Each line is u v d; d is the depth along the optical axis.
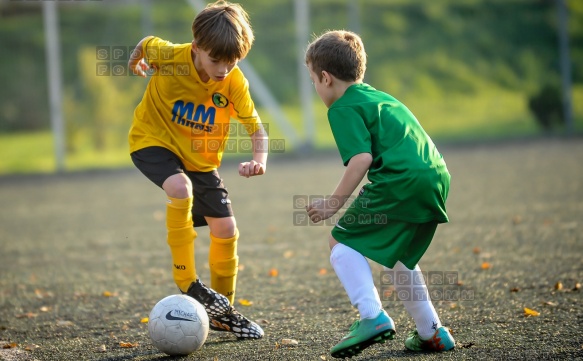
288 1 82.31
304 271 24.02
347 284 13.56
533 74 83.19
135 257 28.34
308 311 18.69
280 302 19.84
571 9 88.44
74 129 69.44
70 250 30.64
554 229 29.31
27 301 21.75
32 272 26.41
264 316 18.34
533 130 75.06
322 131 74.44
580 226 29.67
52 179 61.31
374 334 13.16
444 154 63.44
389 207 13.48
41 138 77.88
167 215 15.70
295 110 77.62
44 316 19.70
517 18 86.75
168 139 16.09
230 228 16.56
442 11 86.94
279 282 22.48
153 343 14.91
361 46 14.45
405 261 14.16
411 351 14.70
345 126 13.53
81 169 66.00
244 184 50.34
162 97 16.02
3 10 86.06
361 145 13.33
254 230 32.88
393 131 13.63
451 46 84.75
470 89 80.94
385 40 83.75
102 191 51.84
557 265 22.86
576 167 49.22
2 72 80.50
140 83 71.69
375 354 14.55
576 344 14.52
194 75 15.66
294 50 80.25
